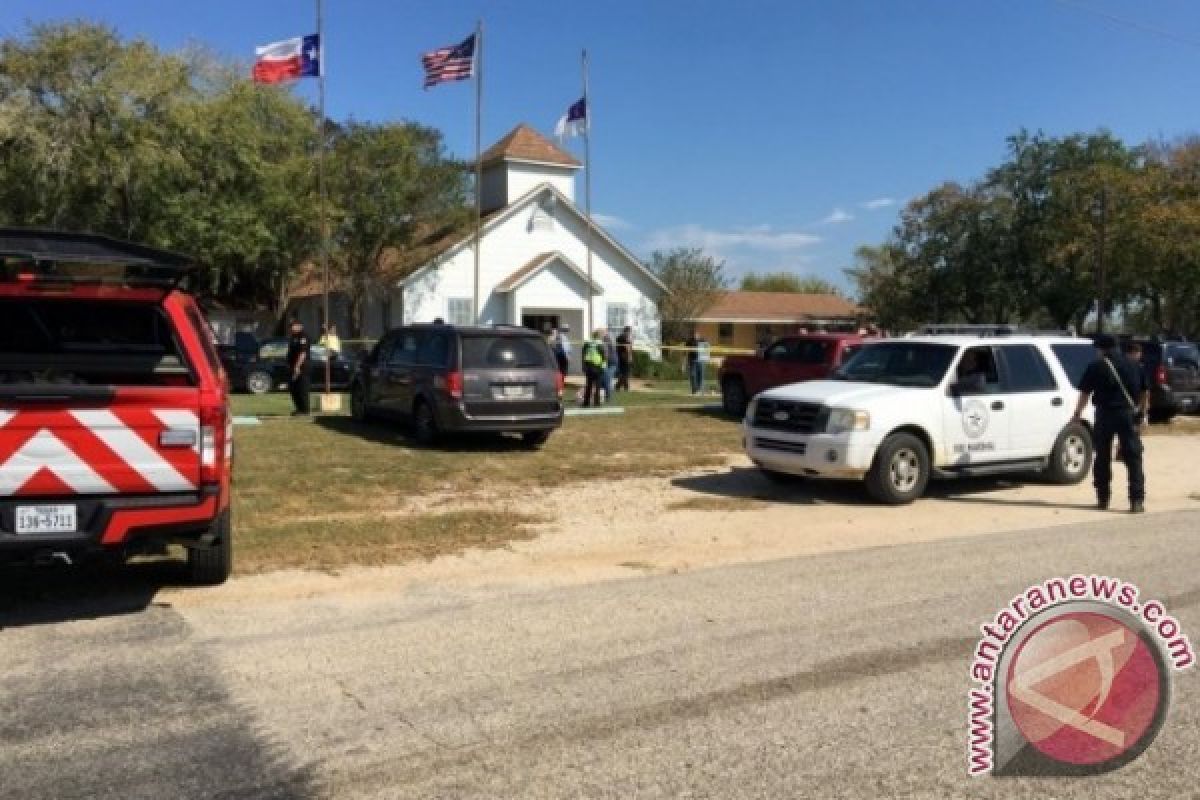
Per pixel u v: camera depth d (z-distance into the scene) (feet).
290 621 19.71
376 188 115.14
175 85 107.04
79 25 101.60
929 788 12.56
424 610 20.66
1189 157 140.56
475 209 112.78
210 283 117.80
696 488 37.17
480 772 12.89
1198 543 27.76
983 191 165.07
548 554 26.27
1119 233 132.16
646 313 125.80
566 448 46.91
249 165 110.73
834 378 38.58
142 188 107.55
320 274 123.85
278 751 13.50
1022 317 170.30
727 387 62.18
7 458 18.52
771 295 208.13
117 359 22.91
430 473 38.52
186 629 19.07
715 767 13.10
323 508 31.45
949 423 35.53
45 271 19.01
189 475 19.71
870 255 234.17
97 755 13.29
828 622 19.81
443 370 44.57
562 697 15.58
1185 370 63.62
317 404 67.31
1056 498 36.52
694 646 18.22
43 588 21.86
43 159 98.89
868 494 34.81
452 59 89.35
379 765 13.08
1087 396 35.04
